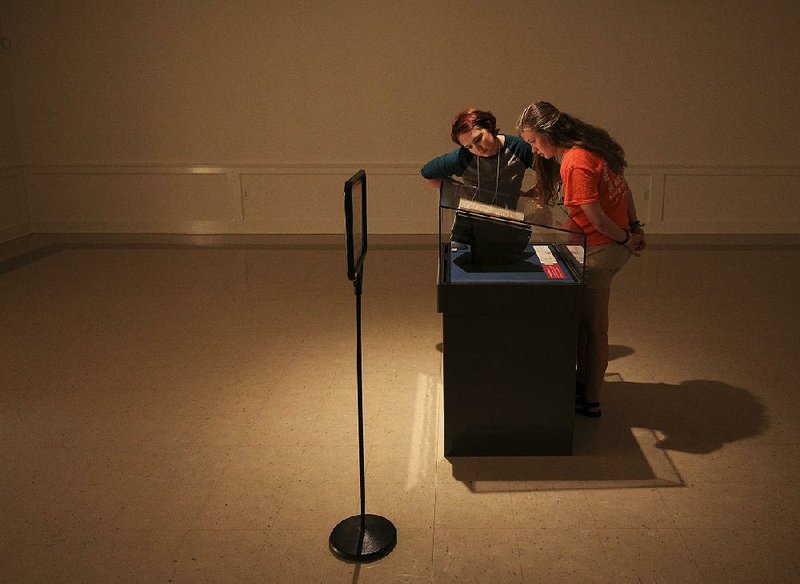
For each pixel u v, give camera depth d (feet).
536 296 10.55
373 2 25.23
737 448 11.60
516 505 10.24
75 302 19.71
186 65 26.20
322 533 9.77
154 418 13.04
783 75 24.99
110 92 26.66
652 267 22.15
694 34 24.84
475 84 25.71
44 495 10.77
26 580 9.00
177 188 27.40
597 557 9.16
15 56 26.53
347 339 16.60
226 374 14.84
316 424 12.71
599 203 11.05
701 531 9.61
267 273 22.16
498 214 11.08
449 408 11.25
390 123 26.21
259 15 25.59
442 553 9.30
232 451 11.88
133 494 10.75
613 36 25.02
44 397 13.96
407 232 27.12
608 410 12.91
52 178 27.61
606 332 12.14
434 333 16.85
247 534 9.78
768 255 23.38
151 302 19.58
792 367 14.62
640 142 25.85
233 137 26.71
